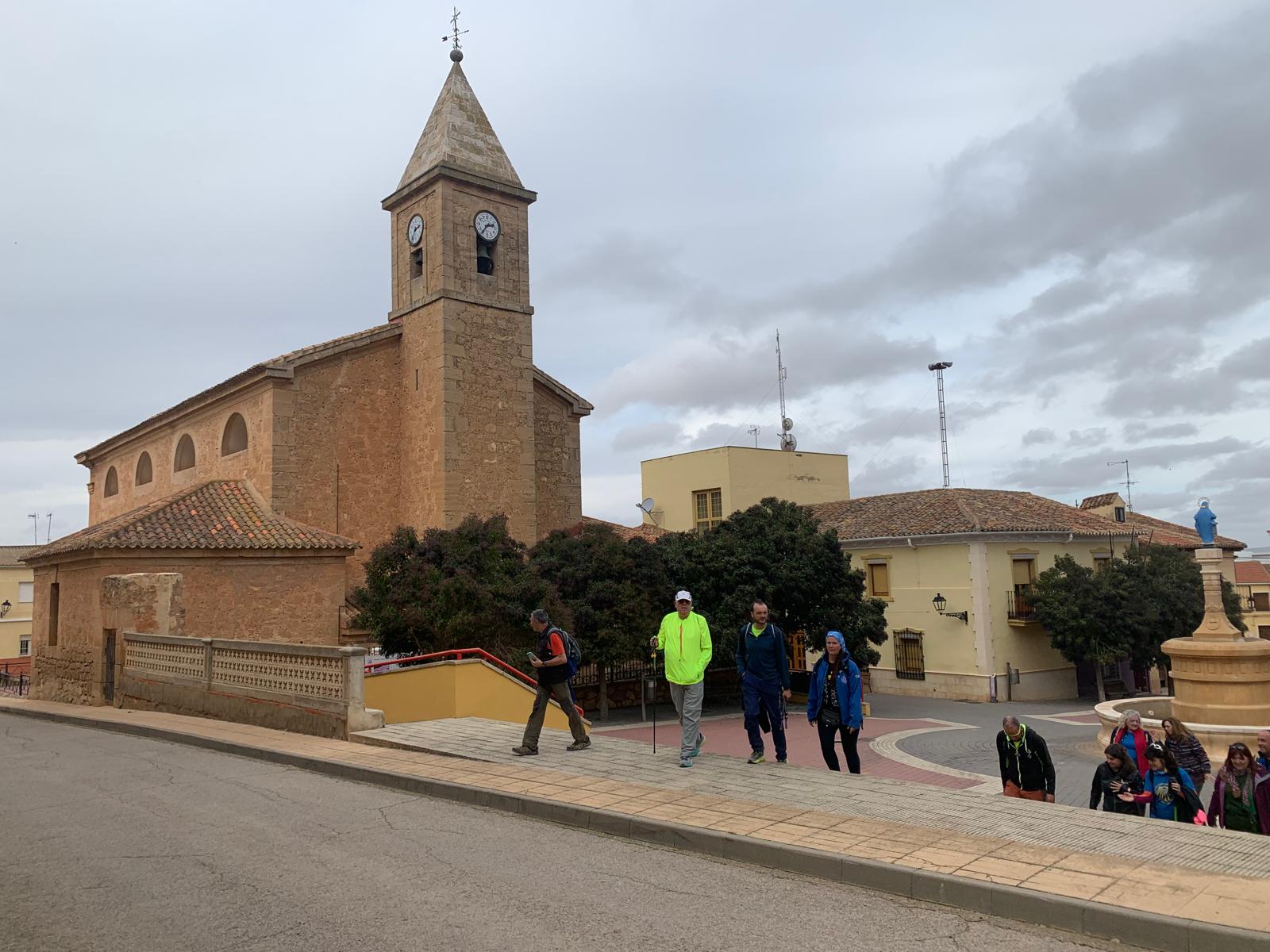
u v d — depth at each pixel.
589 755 10.60
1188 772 10.25
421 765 10.22
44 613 22.69
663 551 27.16
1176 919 5.05
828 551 28.25
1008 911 5.55
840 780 9.08
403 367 27.98
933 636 34.25
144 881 6.35
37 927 5.46
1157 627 31.95
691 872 6.52
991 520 33.94
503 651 22.41
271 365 24.97
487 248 28.59
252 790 9.53
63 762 11.56
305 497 25.55
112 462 37.44
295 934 5.29
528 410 28.23
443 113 28.44
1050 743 21.48
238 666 14.62
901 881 5.99
